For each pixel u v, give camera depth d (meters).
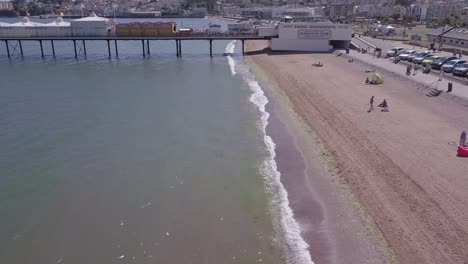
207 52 94.38
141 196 23.80
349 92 43.75
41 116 39.69
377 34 103.12
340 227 19.77
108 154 30.06
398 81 47.47
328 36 80.56
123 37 84.81
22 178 26.00
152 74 65.12
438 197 21.02
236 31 85.12
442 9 197.62
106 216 21.69
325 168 26.47
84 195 23.92
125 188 24.78
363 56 68.12
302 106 40.97
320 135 32.38
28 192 24.19
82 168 27.61
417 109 36.06
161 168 27.62
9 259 18.22
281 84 52.12
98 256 18.41
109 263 17.92
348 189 23.31
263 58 75.62
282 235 19.48
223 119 38.53
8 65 76.44
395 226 19.19
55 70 70.19
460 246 17.25
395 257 17.12
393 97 40.50
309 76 54.16
